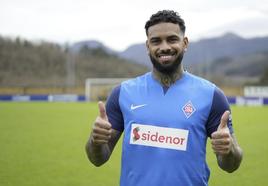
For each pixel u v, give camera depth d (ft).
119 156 34.91
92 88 143.74
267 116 78.48
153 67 9.85
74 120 69.41
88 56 273.95
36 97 145.89
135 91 9.80
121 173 9.74
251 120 70.13
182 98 9.47
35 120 68.95
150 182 9.24
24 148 39.50
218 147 8.60
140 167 9.35
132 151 9.46
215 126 9.50
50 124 62.69
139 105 9.59
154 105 9.49
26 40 255.09
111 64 269.44
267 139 46.91
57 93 167.22
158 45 9.59
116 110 10.07
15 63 236.84
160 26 9.53
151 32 9.64
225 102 9.64
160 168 9.21
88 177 27.68
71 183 26.04
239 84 213.87
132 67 273.54
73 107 105.09
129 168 9.50
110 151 10.14
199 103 9.43
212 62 391.65
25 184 25.63
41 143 42.91
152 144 9.32
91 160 9.97
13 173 28.60
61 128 57.36
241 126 61.00
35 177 27.48
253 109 101.24
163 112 9.39
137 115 9.52
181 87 9.62
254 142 44.47
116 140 10.20
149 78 9.89
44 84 217.56
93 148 9.46
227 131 8.57
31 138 46.80
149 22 9.70
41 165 31.48
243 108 105.91
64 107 104.83
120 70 264.93
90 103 128.06
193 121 9.30
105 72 258.57
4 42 248.93
